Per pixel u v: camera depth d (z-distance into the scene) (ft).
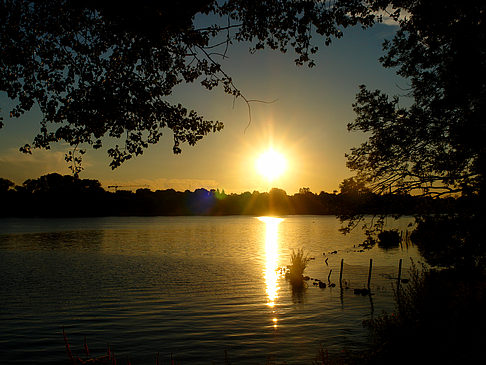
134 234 319.68
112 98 30.45
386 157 41.65
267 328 67.82
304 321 72.02
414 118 39.99
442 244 38.83
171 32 30.58
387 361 36.01
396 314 54.13
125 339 62.54
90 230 363.15
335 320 72.38
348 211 43.80
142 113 31.65
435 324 36.42
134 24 27.86
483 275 38.63
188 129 34.50
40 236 291.79
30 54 30.01
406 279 107.55
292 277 115.14
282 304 85.87
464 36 33.12
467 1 31.63
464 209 37.50
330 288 102.78
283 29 32.91
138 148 33.58
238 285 108.27
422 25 36.27
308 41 34.04
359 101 43.29
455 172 38.96
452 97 35.68
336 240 273.75
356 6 32.96
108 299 91.15
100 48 32.07
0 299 91.30
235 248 217.97
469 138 34.45
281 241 264.52
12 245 228.43
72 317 75.51
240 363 52.19
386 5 34.32
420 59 39.91
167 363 52.54
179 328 68.08
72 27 30.50
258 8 31.73
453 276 41.39
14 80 30.81
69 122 31.55
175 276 123.24
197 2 27.91
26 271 134.62
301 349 56.59
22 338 62.95
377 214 43.01
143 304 86.12
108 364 51.98
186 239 276.00
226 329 67.46
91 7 27.14
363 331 64.39
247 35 34.09
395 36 41.16
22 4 28.89
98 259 167.22
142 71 32.96
